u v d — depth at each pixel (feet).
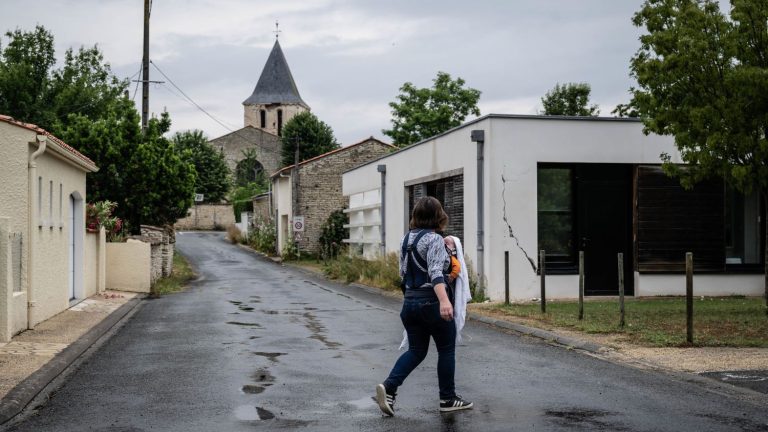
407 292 21.67
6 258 34.47
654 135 56.49
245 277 89.15
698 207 57.00
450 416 21.13
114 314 47.75
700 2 42.57
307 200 131.75
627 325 38.22
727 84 39.75
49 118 115.03
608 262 56.90
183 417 21.17
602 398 23.26
